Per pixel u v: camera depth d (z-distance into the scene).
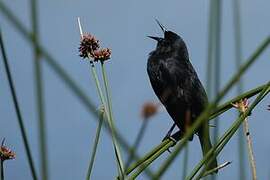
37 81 3.89
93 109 3.90
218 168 6.17
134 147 4.25
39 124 3.98
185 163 4.89
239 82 4.66
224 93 4.05
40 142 3.99
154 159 8.63
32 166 4.98
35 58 3.77
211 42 4.13
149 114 3.88
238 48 4.47
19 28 3.60
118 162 6.90
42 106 3.96
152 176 4.19
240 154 4.87
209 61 4.14
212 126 5.41
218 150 6.55
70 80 3.84
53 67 3.78
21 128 4.96
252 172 6.83
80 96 3.86
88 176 6.86
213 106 4.08
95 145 6.91
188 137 4.17
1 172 7.48
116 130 4.30
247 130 7.08
